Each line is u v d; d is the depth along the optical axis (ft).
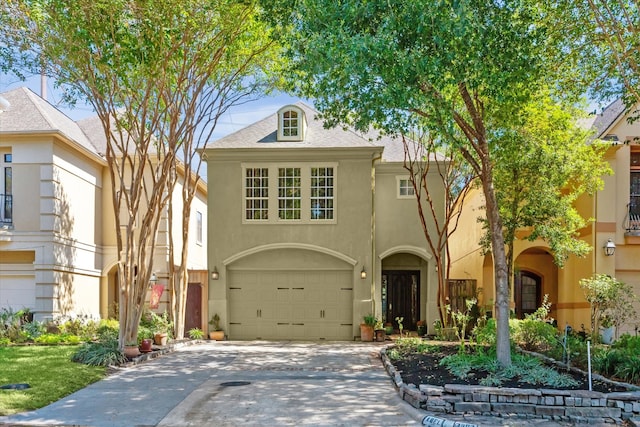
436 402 29.37
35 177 59.93
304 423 27.04
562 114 49.21
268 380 36.78
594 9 37.40
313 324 63.87
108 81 42.68
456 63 31.07
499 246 35.63
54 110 69.26
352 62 29.07
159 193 48.88
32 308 59.72
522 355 39.68
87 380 35.96
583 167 52.54
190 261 77.82
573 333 55.42
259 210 64.49
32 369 38.32
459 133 47.34
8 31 41.11
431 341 52.95
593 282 49.21
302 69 34.76
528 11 35.94
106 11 38.06
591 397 28.89
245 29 43.86
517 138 46.21
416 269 69.46
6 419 26.96
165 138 52.80
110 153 45.73
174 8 38.73
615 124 60.75
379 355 47.60
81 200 65.51
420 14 28.48
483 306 65.05
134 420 27.25
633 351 36.65
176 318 58.80
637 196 61.87
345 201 63.77
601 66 43.80
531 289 75.97
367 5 29.48
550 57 42.50
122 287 45.39
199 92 48.52
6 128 59.52
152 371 40.16
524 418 28.66
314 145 63.77
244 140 65.41
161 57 41.91
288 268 64.34
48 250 59.06
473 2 31.40
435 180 65.98
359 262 63.21
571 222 53.88
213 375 38.60
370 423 27.20
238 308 64.39
